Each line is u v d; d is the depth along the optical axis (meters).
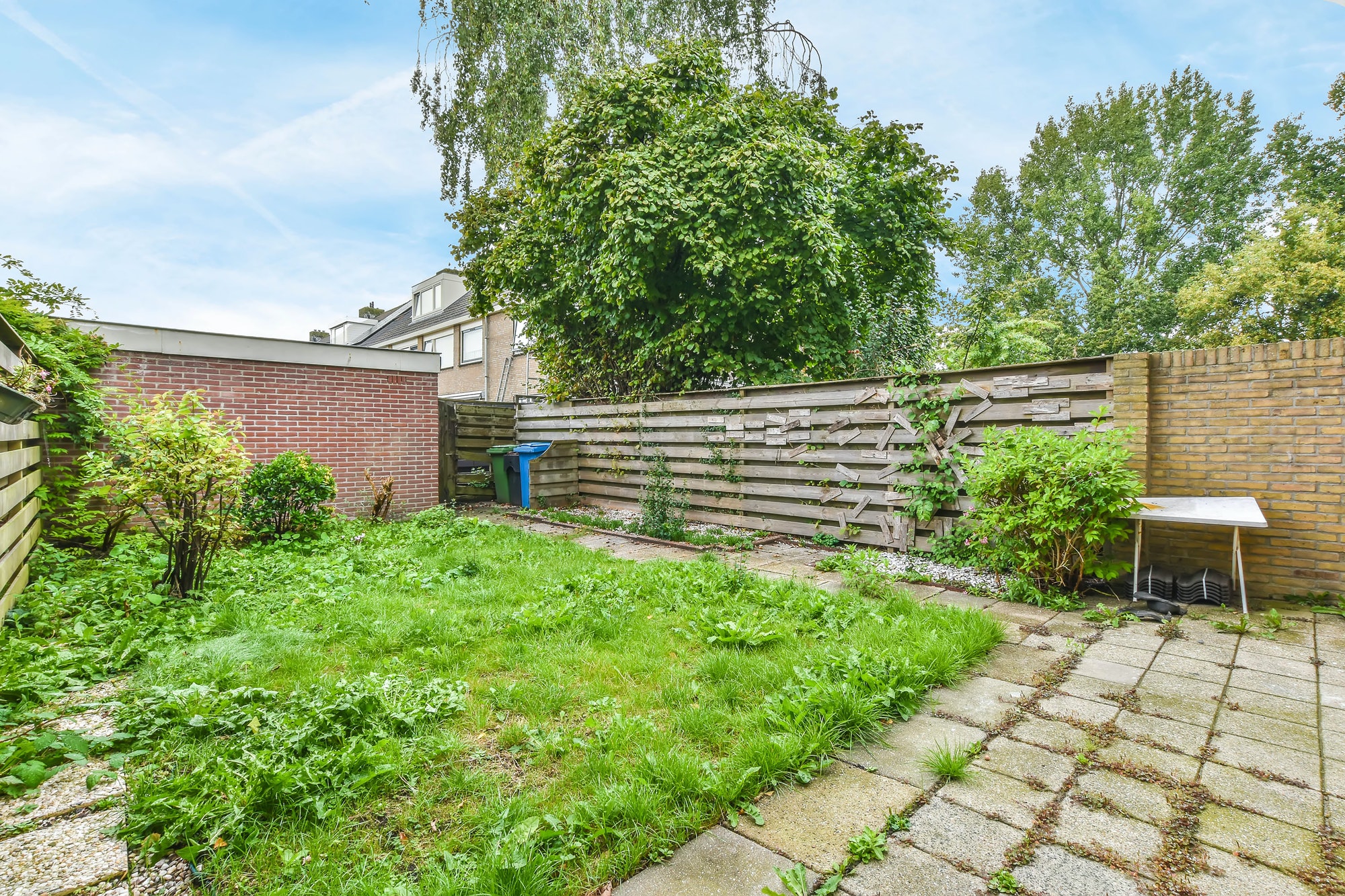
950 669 3.24
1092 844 1.96
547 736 2.59
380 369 9.16
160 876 1.79
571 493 10.59
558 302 10.90
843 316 10.27
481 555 6.26
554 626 3.98
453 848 1.94
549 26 11.58
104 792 2.13
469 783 2.26
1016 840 1.98
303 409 8.48
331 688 3.03
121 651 3.45
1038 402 5.52
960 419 6.02
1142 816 2.10
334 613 4.26
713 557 6.09
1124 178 31.98
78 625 3.71
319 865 1.84
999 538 5.16
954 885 1.78
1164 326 27.44
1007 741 2.63
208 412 5.09
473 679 3.24
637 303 9.97
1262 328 21.58
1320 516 4.45
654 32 11.98
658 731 2.63
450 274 26.33
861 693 2.90
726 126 8.88
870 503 6.74
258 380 8.12
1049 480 4.70
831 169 9.11
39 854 1.79
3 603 3.69
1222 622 4.07
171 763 2.38
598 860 1.85
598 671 3.32
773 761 2.33
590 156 9.66
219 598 4.58
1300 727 2.71
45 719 2.64
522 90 11.57
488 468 11.53
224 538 5.13
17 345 4.63
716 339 9.59
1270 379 4.61
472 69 11.82
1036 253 32.34
